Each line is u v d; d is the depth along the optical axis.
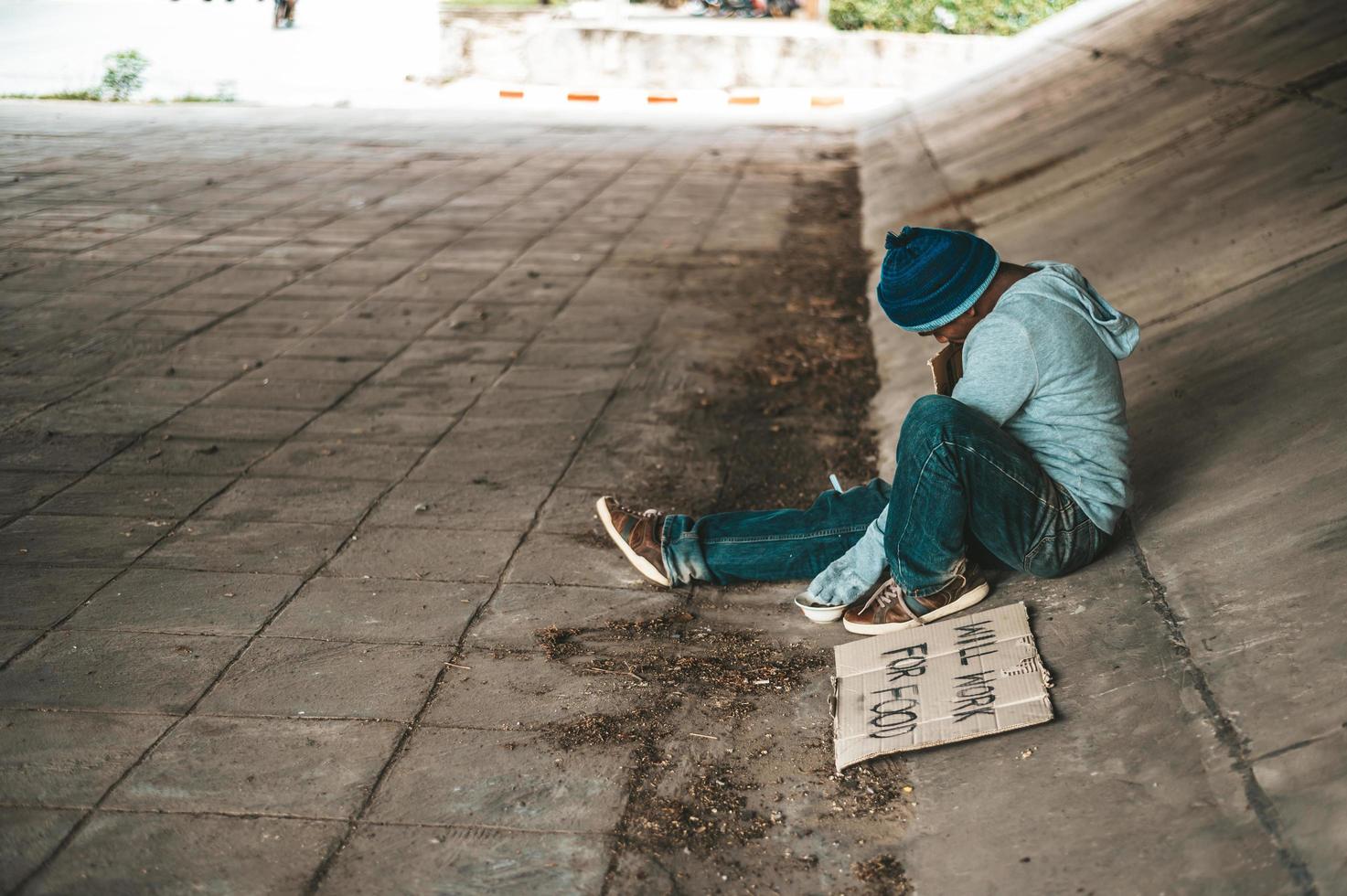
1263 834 2.16
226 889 2.38
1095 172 7.73
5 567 3.76
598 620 3.47
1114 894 2.17
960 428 2.92
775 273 7.61
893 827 2.54
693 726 2.95
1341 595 2.66
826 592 3.36
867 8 16.89
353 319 6.55
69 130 13.21
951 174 9.47
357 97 16.22
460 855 2.49
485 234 8.57
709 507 4.30
